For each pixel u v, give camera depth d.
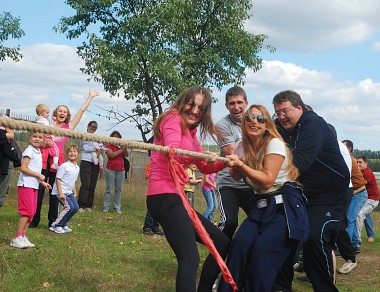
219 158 3.89
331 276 4.43
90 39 16.17
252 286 3.83
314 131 4.32
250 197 5.23
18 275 5.18
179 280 3.75
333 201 4.53
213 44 17.95
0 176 6.69
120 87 16.20
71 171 8.14
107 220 10.34
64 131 2.59
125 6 16.56
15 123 2.31
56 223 8.09
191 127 4.17
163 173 3.94
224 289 3.87
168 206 3.88
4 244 6.59
